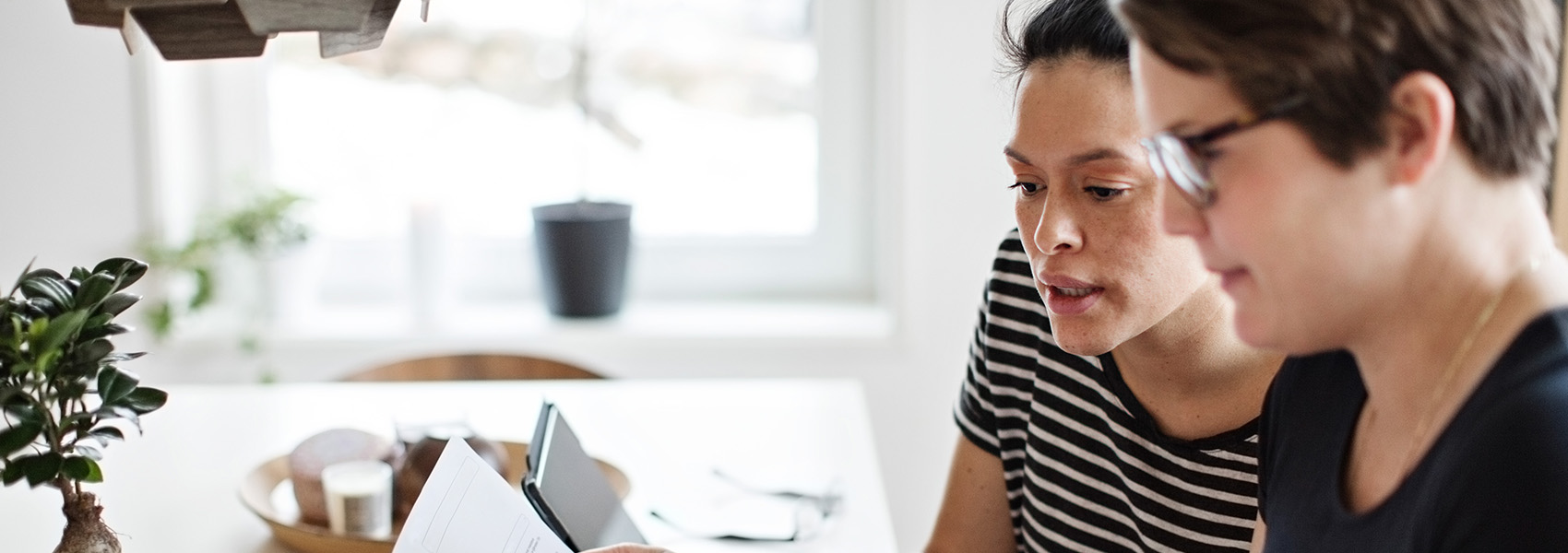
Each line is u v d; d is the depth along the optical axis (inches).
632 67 103.1
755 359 99.0
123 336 96.4
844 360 99.1
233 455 65.7
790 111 104.2
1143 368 42.3
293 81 102.7
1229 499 42.1
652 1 102.0
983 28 93.2
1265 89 23.7
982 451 51.4
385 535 53.4
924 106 94.5
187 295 98.9
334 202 104.9
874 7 101.5
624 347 98.0
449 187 105.3
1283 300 25.6
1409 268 25.0
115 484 61.3
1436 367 25.5
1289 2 23.4
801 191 106.0
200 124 100.9
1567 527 22.2
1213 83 24.4
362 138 104.1
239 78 100.8
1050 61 36.3
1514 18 24.0
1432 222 24.5
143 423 70.9
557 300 100.3
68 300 40.1
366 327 99.0
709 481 62.1
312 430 69.6
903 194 95.7
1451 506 24.0
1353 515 27.7
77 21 29.3
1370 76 23.2
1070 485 46.8
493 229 106.2
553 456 46.8
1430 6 23.1
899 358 99.0
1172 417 42.8
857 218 106.0
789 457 65.8
